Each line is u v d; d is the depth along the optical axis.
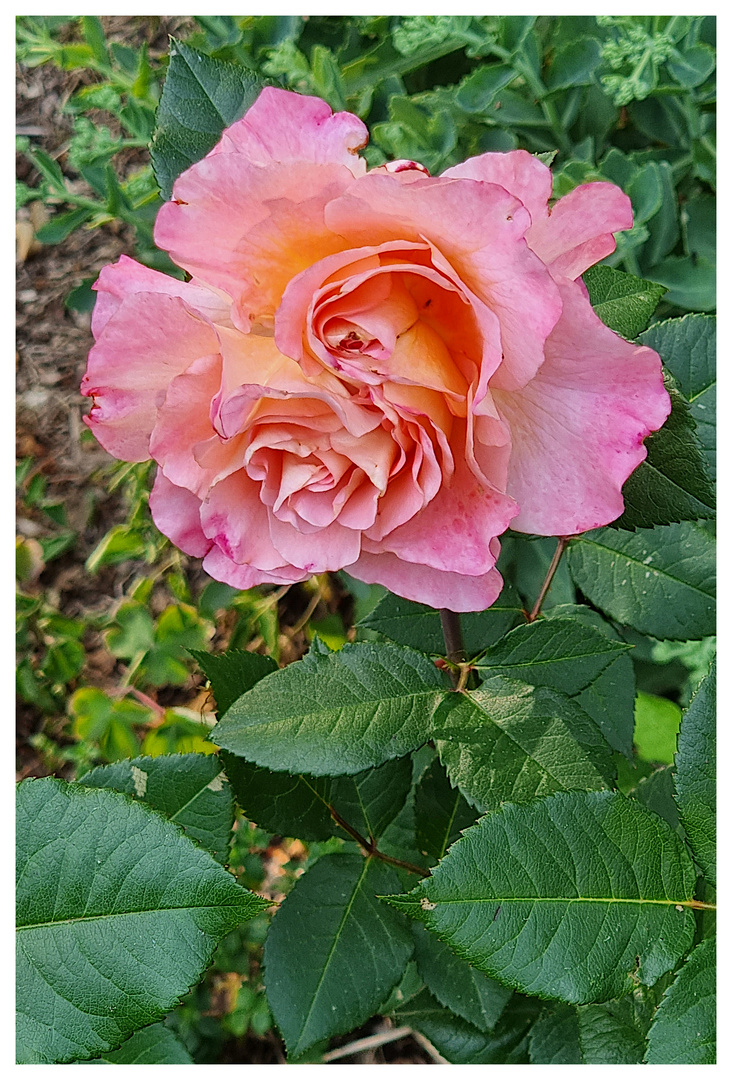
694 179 0.47
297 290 0.18
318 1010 0.23
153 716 0.49
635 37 0.38
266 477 0.20
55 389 0.66
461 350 0.19
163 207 0.18
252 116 0.19
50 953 0.18
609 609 0.29
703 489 0.23
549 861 0.18
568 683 0.23
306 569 0.20
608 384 0.19
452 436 0.20
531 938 0.18
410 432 0.19
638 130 0.49
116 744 0.49
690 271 0.43
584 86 0.46
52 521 0.63
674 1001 0.18
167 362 0.19
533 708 0.21
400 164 0.19
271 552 0.20
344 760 0.20
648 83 0.38
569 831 0.19
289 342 0.18
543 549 0.42
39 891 0.18
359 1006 0.23
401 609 0.28
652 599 0.29
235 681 0.24
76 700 0.49
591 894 0.18
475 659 0.23
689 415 0.22
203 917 0.18
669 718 0.39
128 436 0.21
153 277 0.20
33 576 0.61
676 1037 0.18
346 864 0.25
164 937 0.18
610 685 0.30
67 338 0.67
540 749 0.20
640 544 0.29
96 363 0.19
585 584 0.29
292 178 0.18
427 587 0.20
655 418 0.19
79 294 0.52
